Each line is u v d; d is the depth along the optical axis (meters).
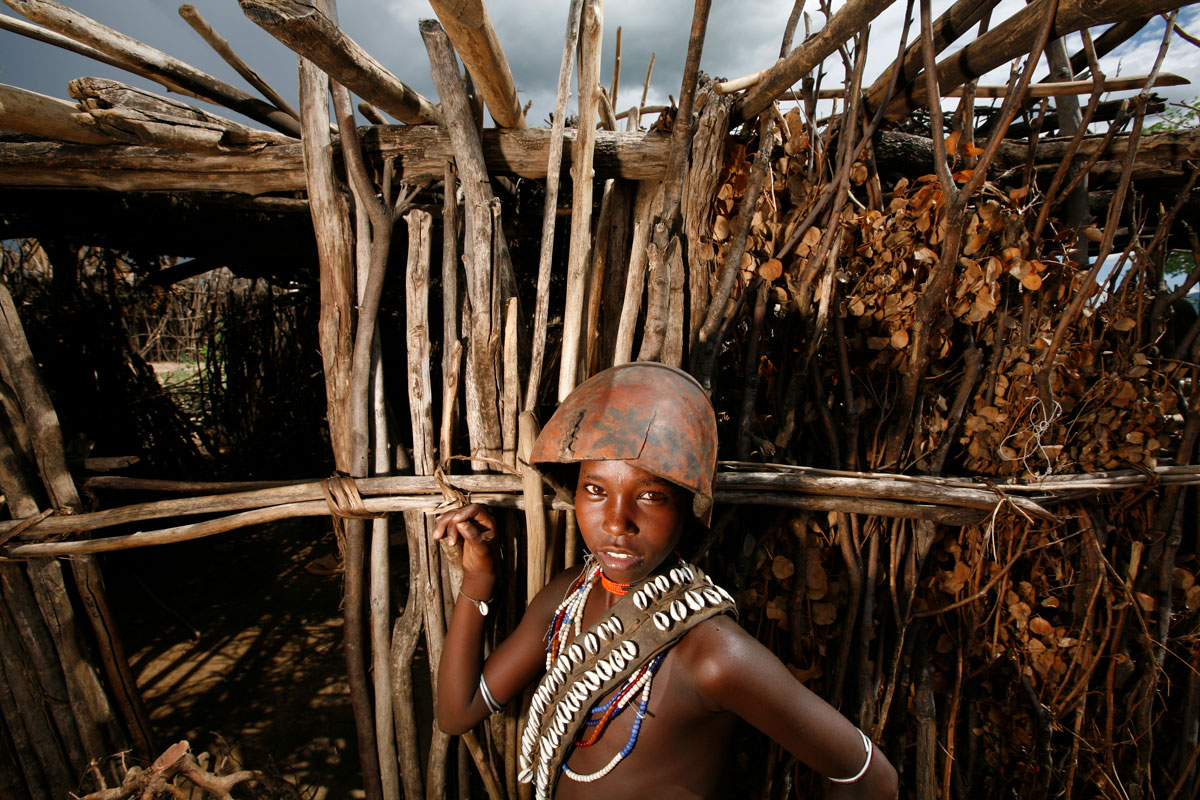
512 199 2.38
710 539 1.46
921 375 1.43
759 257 1.53
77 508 1.70
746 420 1.52
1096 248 2.01
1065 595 1.63
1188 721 1.69
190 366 8.23
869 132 1.34
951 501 1.44
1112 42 1.61
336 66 1.21
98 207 2.65
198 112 1.65
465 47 1.16
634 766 0.98
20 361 1.62
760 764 1.65
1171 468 1.54
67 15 1.28
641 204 1.62
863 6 1.00
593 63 1.32
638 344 1.63
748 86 1.43
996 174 1.74
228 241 3.47
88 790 1.83
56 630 1.75
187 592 3.73
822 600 1.60
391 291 4.10
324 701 2.73
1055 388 1.48
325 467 5.80
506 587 1.57
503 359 1.49
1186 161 1.61
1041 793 1.66
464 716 1.24
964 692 1.71
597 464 0.92
